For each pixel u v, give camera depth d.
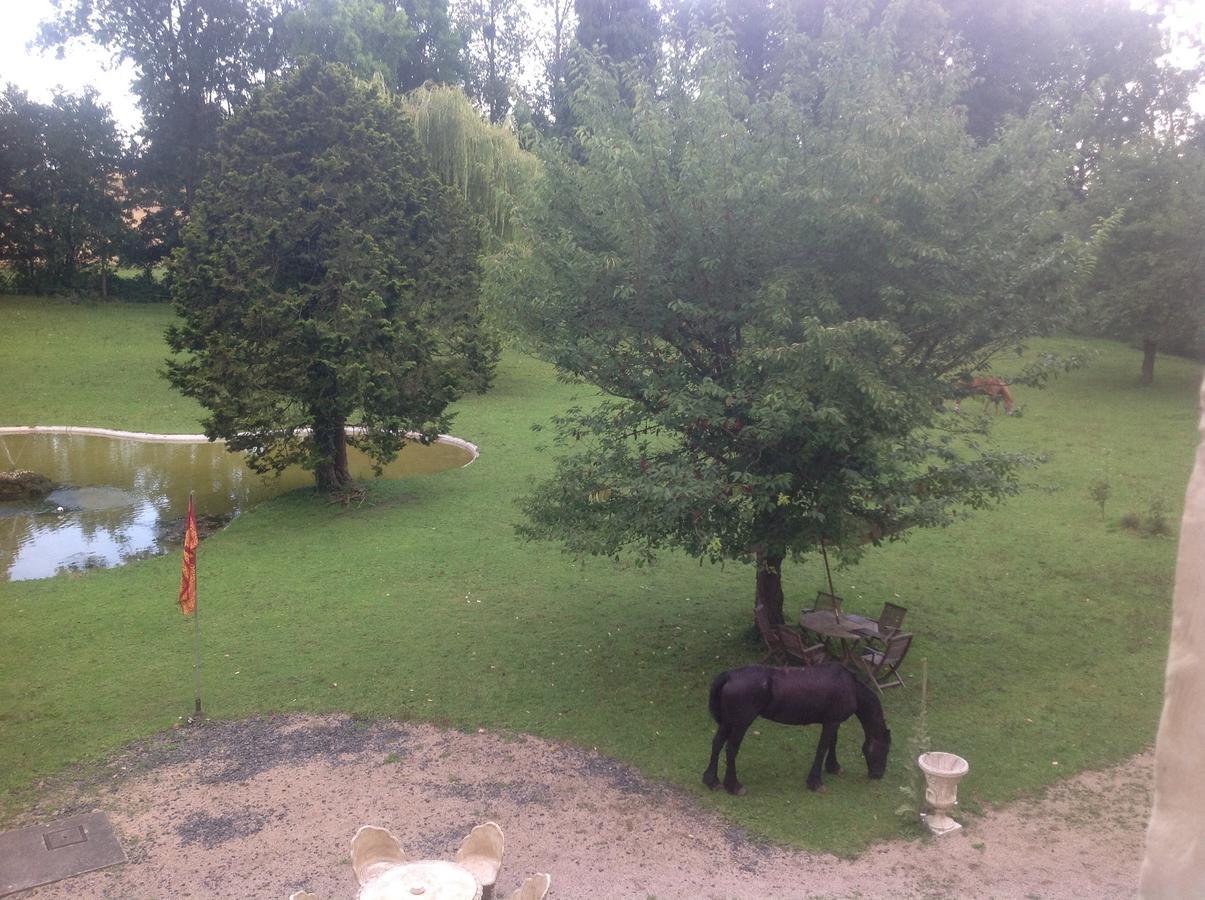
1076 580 14.71
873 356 8.91
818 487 9.68
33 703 10.84
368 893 5.80
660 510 9.74
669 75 10.41
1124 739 9.59
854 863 7.50
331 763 9.41
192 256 20.08
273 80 21.22
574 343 10.56
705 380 9.45
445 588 15.03
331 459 20.23
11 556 17.72
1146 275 28.17
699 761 9.30
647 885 7.20
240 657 12.22
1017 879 7.23
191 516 10.62
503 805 8.53
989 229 9.57
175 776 9.16
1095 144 34.12
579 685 11.23
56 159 44.53
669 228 9.79
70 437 28.44
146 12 46.06
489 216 33.72
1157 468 21.20
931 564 15.74
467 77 56.34
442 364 21.09
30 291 45.69
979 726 9.94
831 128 9.88
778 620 11.70
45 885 7.37
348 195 19.91
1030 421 26.41
